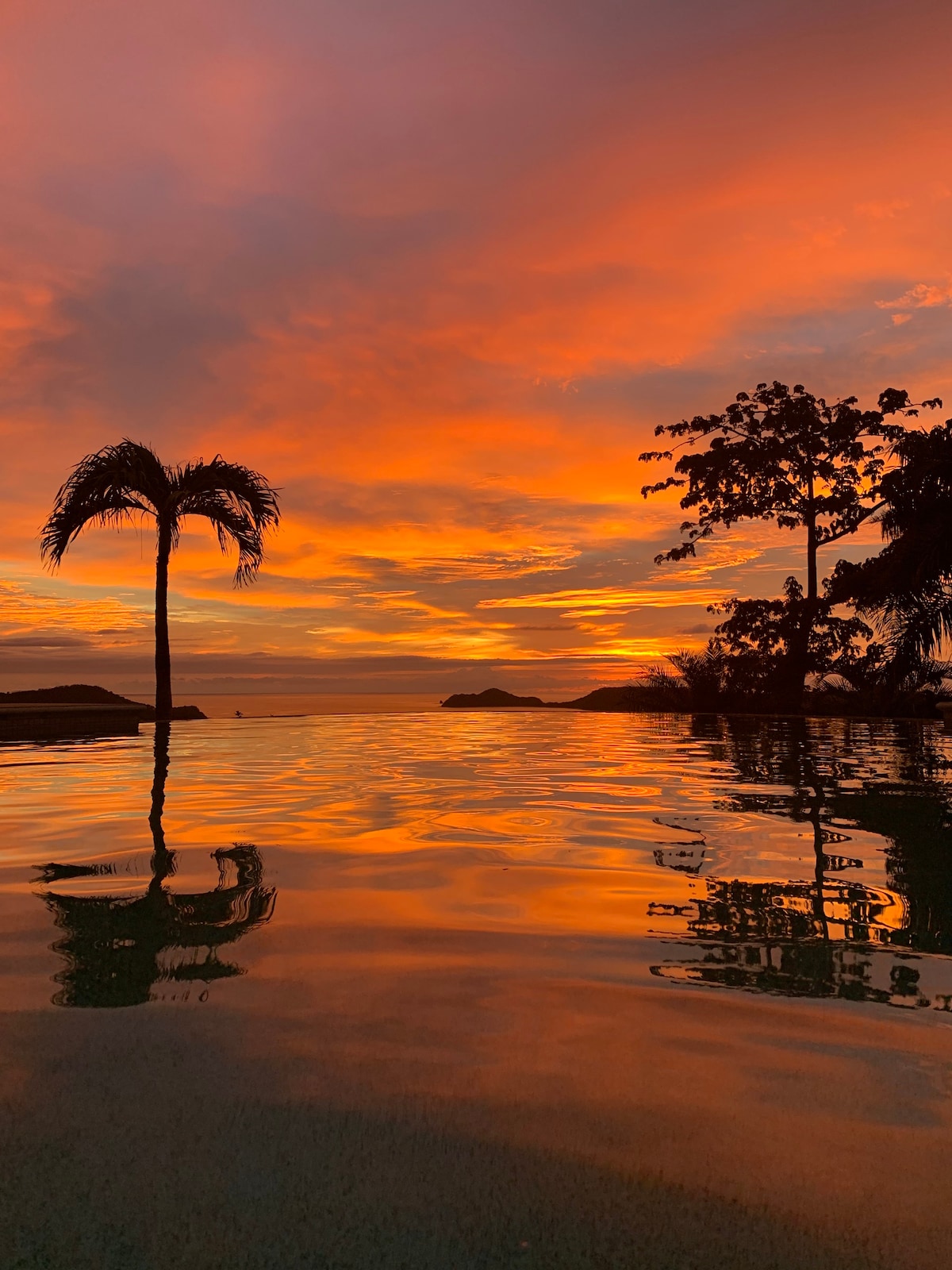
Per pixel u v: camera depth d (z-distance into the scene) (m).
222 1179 0.94
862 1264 0.81
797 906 2.13
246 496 11.79
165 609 11.73
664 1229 0.86
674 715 13.62
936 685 12.75
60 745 7.64
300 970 1.64
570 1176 0.95
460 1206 0.89
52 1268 0.79
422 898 2.20
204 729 9.87
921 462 11.09
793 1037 1.34
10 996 1.49
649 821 3.45
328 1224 0.86
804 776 5.09
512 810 3.75
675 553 17.03
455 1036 1.33
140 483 11.32
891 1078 1.20
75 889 2.29
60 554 11.42
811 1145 1.02
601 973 1.63
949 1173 0.96
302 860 2.67
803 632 15.25
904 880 2.40
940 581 10.87
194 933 1.88
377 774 5.25
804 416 15.65
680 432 16.69
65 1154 0.99
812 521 15.93
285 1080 1.18
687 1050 1.29
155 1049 1.27
